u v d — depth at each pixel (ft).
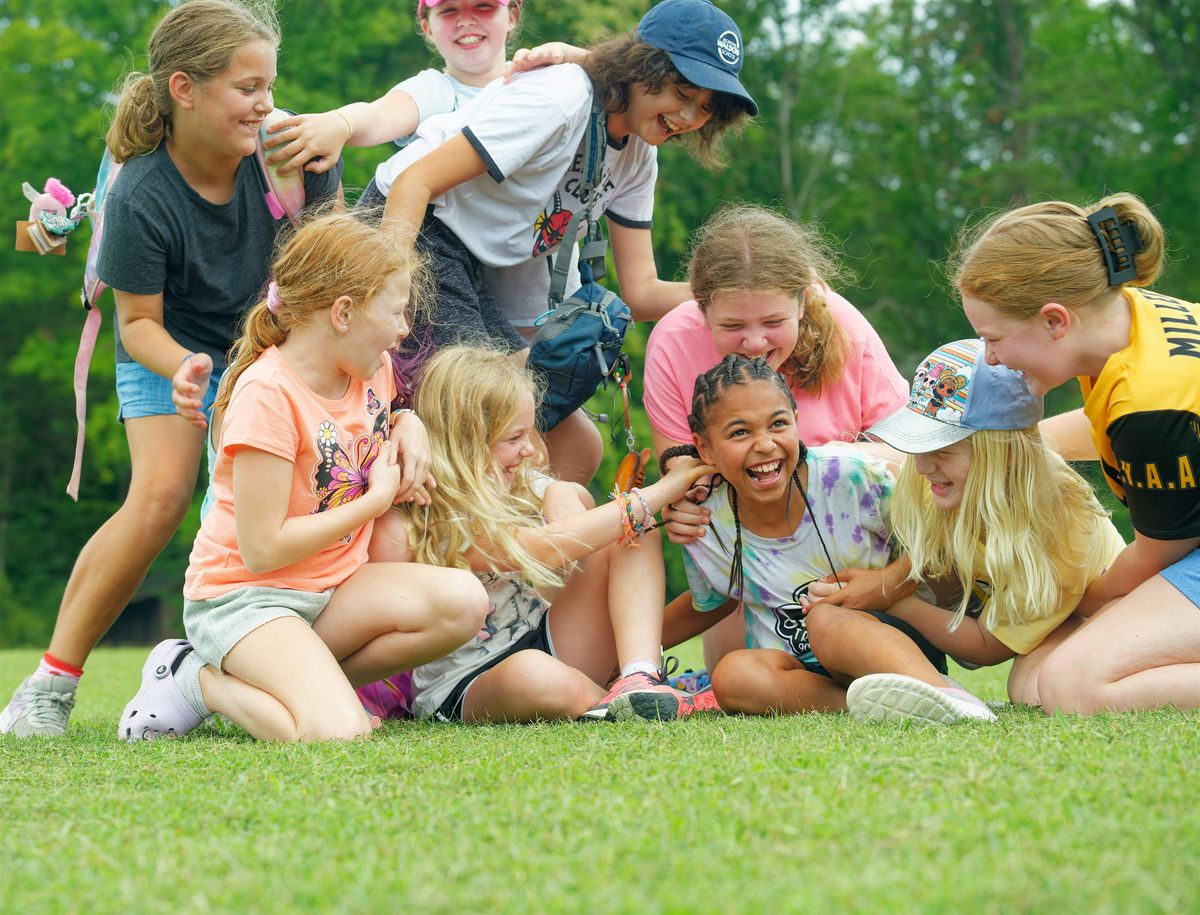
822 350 21.91
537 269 25.09
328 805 12.06
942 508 19.86
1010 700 20.74
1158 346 17.79
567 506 21.52
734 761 13.39
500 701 19.98
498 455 21.01
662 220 110.22
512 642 20.98
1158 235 17.76
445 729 18.86
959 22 128.36
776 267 20.49
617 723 18.49
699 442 20.57
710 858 9.71
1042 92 123.95
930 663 18.74
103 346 121.80
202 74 20.74
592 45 24.52
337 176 23.93
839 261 25.05
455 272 23.32
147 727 19.58
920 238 122.52
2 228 122.31
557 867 9.71
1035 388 18.70
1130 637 18.13
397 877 9.55
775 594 20.97
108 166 22.27
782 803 11.32
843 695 19.67
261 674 18.56
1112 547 21.08
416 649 19.44
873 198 124.57
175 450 22.18
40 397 131.23
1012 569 19.58
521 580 21.13
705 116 23.72
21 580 130.62
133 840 11.21
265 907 9.03
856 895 8.66
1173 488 17.87
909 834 10.19
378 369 20.76
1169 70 118.62
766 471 19.62
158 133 21.56
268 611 19.03
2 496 131.54
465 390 20.72
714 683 20.24
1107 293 17.88
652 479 94.79
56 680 21.81
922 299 121.90
